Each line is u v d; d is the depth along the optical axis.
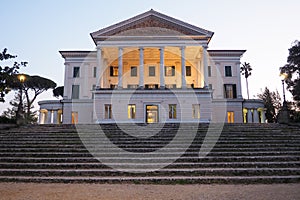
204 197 6.50
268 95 53.31
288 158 10.38
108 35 30.66
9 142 13.47
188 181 8.35
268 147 12.23
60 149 11.96
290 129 16.92
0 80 23.14
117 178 8.50
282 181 8.38
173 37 30.48
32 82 49.16
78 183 8.34
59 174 9.12
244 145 12.36
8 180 8.62
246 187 7.69
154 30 30.61
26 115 47.41
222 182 8.35
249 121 34.41
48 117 36.12
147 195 6.73
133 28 30.84
